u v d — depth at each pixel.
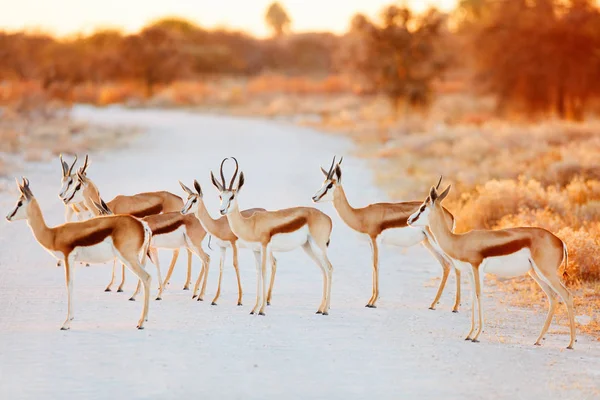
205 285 28.16
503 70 111.31
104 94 168.25
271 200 49.53
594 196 45.69
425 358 21.52
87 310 26.06
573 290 29.89
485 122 103.75
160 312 26.05
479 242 23.61
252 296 28.75
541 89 110.31
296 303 27.75
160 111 154.75
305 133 105.00
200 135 98.56
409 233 27.92
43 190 51.62
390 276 32.38
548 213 39.38
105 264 33.62
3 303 26.67
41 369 19.98
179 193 51.16
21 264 32.78
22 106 103.88
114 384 18.98
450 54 123.00
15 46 176.12
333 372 20.17
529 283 30.98
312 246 27.23
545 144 68.56
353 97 160.00
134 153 76.62
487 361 21.39
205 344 22.38
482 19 118.19
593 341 23.84
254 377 19.67
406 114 119.31
